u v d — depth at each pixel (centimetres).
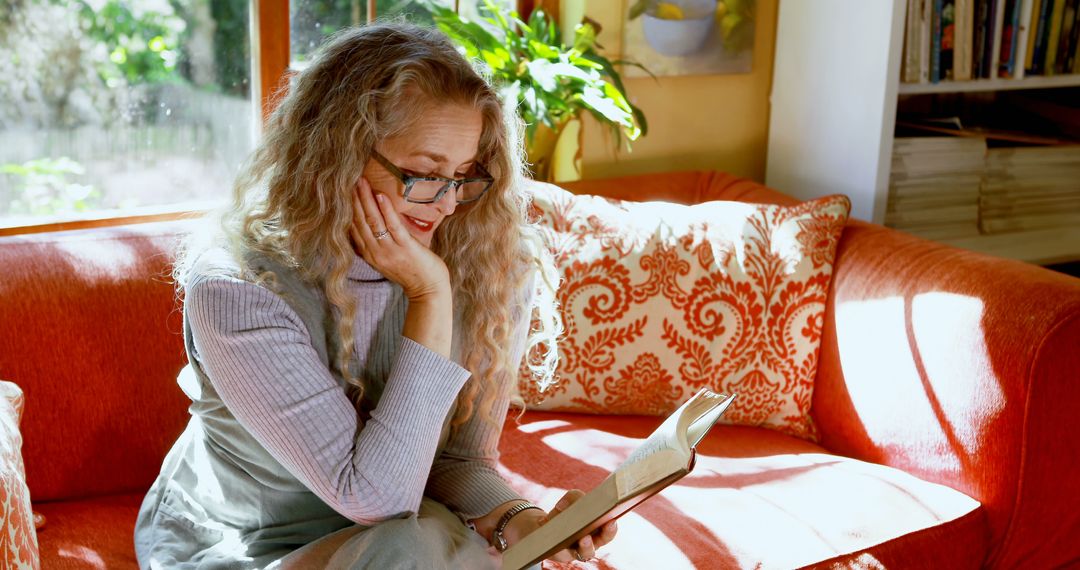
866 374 187
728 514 159
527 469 171
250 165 125
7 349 155
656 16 246
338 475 114
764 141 273
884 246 193
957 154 250
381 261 119
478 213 133
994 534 168
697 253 193
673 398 192
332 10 221
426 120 116
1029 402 163
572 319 189
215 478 128
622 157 254
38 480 158
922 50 235
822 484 171
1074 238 263
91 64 200
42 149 199
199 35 208
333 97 117
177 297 167
